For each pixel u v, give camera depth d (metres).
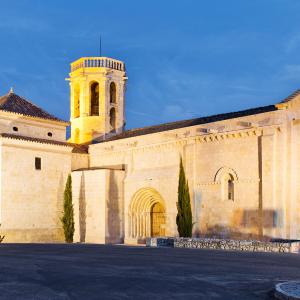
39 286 14.15
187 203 39.78
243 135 38.88
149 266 19.16
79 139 58.72
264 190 36.91
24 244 35.50
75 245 34.44
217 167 40.66
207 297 12.53
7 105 49.78
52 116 53.50
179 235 39.44
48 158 50.06
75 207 50.62
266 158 36.97
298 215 35.97
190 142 43.00
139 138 48.28
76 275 16.47
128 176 49.34
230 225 39.22
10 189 46.31
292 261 21.14
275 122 36.75
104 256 23.86
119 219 49.06
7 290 13.47
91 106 59.53
